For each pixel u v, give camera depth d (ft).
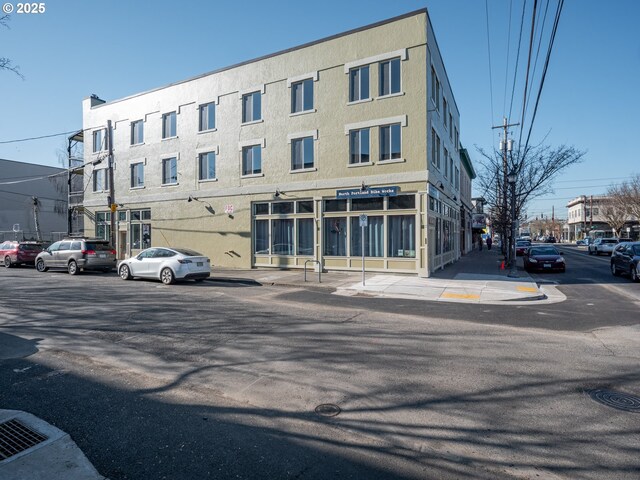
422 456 11.68
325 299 40.34
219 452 11.87
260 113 69.36
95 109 94.94
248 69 70.08
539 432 13.05
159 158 81.97
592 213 261.03
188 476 10.70
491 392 16.25
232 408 14.84
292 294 43.78
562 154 84.07
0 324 28.25
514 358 20.70
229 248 72.33
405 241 57.72
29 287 47.57
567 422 13.73
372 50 58.95
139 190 85.25
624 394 16.08
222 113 73.26
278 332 26.13
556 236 344.90
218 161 73.51
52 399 15.70
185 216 77.92
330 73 62.08
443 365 19.53
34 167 139.85
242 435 12.87
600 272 69.05
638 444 12.31
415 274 56.65
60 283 51.65
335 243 62.39
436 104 64.90
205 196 75.00
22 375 18.34
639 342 23.94
